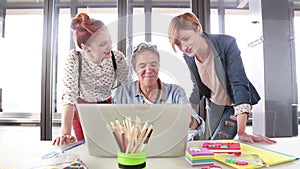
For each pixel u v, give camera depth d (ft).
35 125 8.55
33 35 8.90
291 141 3.20
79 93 2.89
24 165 2.10
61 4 8.82
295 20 8.46
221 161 2.17
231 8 8.64
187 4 8.59
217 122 3.51
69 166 1.97
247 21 8.54
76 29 2.94
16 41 8.91
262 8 8.14
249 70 8.20
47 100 8.11
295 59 8.24
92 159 2.29
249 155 2.35
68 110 3.21
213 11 8.64
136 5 8.58
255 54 8.25
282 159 2.21
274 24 8.15
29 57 8.84
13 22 9.01
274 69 8.05
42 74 8.22
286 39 8.19
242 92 3.92
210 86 3.08
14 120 8.55
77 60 2.96
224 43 4.26
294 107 8.02
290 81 8.09
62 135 3.27
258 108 7.72
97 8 8.95
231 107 3.93
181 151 2.38
